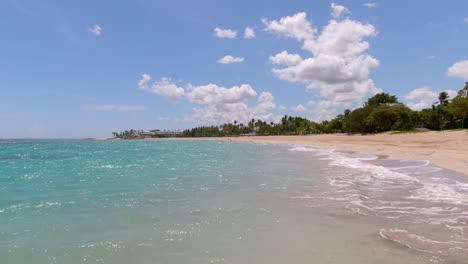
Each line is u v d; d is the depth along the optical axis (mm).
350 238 7477
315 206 10547
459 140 49344
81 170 23188
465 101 75875
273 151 46688
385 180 15906
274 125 190625
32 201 11719
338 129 139375
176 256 6484
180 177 17859
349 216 9344
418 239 7398
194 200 11586
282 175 18172
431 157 27422
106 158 37344
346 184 14867
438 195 12305
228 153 43875
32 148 76688
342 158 30109
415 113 101750
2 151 60438
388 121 96188
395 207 10430
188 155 40906
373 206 10578
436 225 8477
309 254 6566
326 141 82625
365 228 8219
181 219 9094
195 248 6898
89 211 10125
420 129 96688
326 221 8859
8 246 7027
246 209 10188
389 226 8406
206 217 9281
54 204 11164
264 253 6625
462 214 9617
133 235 7746
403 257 6387
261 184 15039
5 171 23469
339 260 6262
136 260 6309
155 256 6496
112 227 8406
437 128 92875
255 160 29625
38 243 7223
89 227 8398
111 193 13180
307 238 7496
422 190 13281
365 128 104750
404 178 16484
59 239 7484
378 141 65938
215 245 7070
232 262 6199
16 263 6164
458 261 6207
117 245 7090
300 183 15242
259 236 7641
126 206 10758
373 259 6301
